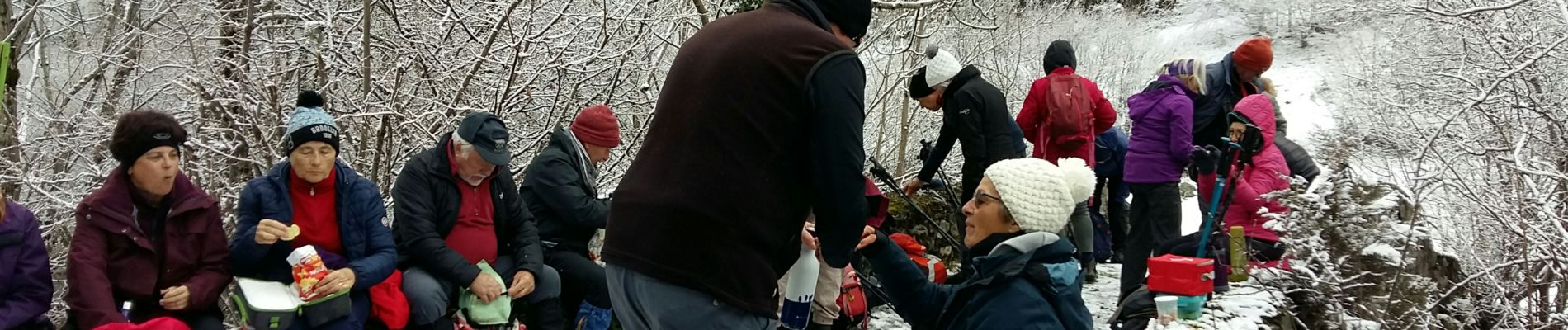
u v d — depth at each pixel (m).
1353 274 5.00
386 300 3.90
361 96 6.28
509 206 4.32
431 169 4.12
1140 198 5.47
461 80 6.67
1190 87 5.56
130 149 3.55
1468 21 8.67
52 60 10.01
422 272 4.07
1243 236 4.87
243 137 5.97
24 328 3.46
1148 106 5.41
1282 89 20.61
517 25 7.01
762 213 2.56
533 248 4.27
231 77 6.68
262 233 3.61
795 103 2.53
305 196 3.87
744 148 2.54
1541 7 8.36
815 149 2.54
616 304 2.76
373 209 3.95
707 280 2.54
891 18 9.48
